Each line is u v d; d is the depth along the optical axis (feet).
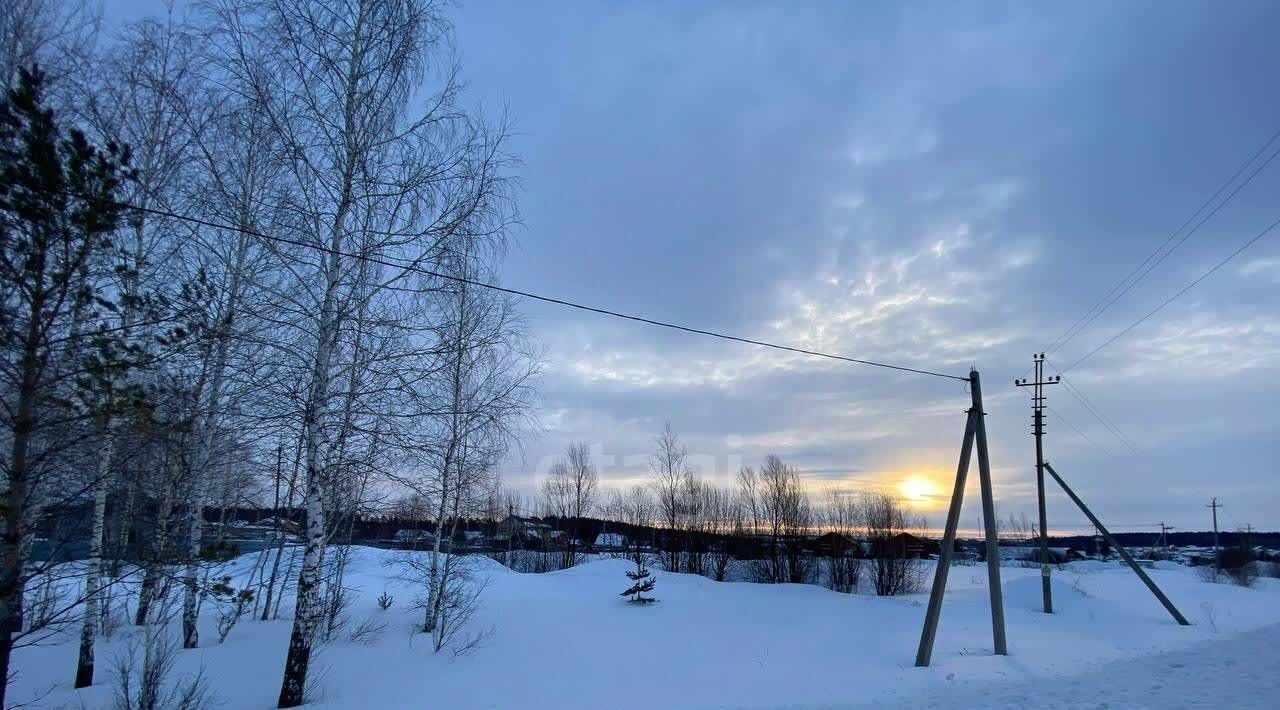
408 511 52.85
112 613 49.06
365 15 34.47
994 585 49.44
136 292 24.43
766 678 40.32
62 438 22.63
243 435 37.24
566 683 38.50
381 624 54.19
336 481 37.22
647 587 75.46
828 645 53.57
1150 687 27.78
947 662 45.01
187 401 29.55
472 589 64.49
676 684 38.70
